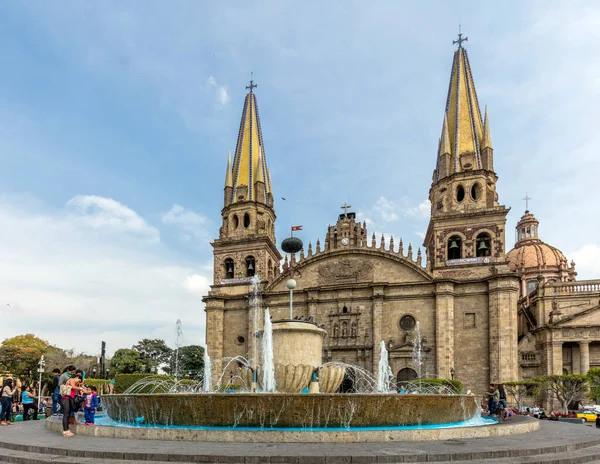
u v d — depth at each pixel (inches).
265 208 3523.6
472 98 3213.6
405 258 2901.1
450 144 3154.5
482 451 660.1
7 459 671.8
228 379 3097.9
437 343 2733.8
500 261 2775.6
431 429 796.6
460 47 3388.3
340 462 607.2
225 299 3240.7
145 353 5064.0
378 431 757.9
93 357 4940.9
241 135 3720.5
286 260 3164.4
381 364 2605.8
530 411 2276.1
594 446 814.5
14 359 4131.4
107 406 1045.8
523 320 3713.1
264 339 1222.9
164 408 894.4
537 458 664.4
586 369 2910.9
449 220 2955.2
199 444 715.4
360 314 2925.7
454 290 2815.0
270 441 738.2
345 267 3024.1
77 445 711.1
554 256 4522.6
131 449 662.5
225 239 3398.1
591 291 3218.5
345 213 3233.3
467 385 2694.4
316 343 1237.7
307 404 846.5
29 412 1542.8
